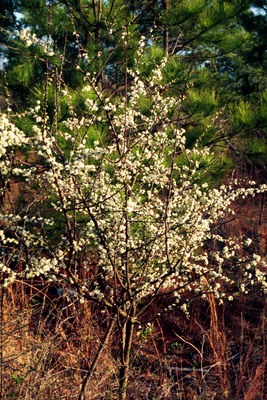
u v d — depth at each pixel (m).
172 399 2.66
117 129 2.98
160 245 2.33
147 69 3.86
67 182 2.10
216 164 4.30
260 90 11.10
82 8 4.37
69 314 3.46
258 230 6.07
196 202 2.52
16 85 4.27
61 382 2.46
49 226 3.31
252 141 4.67
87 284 2.47
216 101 4.24
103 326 3.59
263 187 2.45
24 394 2.24
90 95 3.27
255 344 3.51
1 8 4.14
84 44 4.53
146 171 2.39
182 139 2.62
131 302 2.30
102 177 2.04
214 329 3.38
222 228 5.57
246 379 2.97
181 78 3.94
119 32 3.83
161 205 2.41
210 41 4.89
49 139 1.88
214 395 2.65
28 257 2.00
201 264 4.34
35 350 2.52
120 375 2.43
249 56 10.70
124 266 2.33
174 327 3.97
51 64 3.96
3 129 1.72
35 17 3.94
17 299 3.12
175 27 4.80
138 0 4.71
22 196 3.92
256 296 4.45
